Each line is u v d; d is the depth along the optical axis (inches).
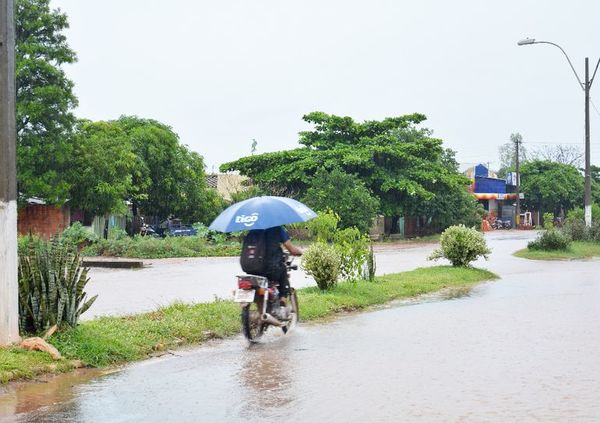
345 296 548.1
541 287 669.9
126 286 719.7
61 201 1451.8
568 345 352.8
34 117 1379.2
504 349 343.6
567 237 1201.4
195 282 764.6
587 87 1331.2
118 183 1550.2
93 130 1702.8
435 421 222.1
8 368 290.0
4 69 318.7
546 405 239.3
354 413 233.0
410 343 367.6
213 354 352.5
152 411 242.5
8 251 317.4
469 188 3053.6
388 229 2176.4
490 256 1171.9
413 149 1966.0
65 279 345.4
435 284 674.8
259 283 385.4
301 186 1918.1
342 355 338.3
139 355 344.5
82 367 317.4
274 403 249.3
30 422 230.4
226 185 2635.3
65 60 1433.3
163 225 1948.8
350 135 2038.6
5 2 320.2
